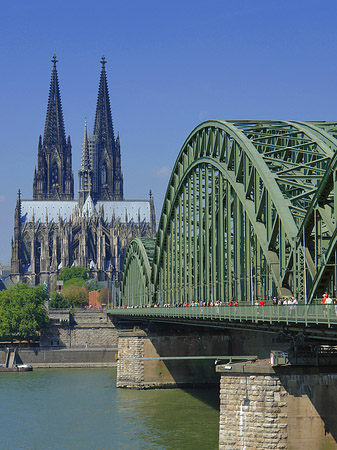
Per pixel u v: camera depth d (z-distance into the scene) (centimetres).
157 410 11175
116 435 9388
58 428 10062
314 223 6500
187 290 12025
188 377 14112
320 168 7712
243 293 8619
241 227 8725
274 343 9212
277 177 7450
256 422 6444
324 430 6372
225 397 6625
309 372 6431
